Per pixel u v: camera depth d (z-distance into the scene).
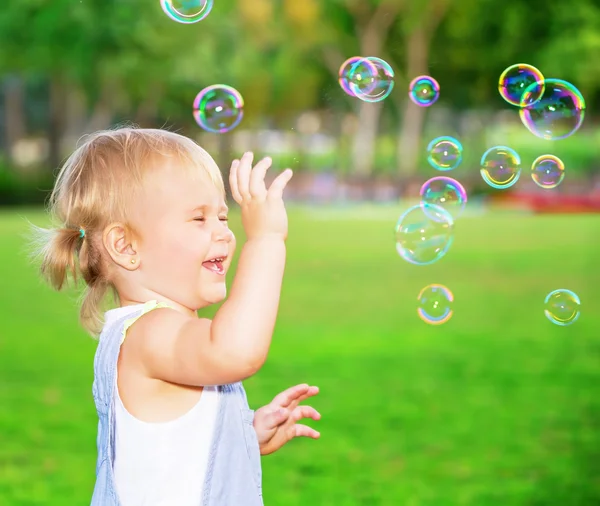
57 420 5.20
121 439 1.73
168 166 1.81
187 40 27.05
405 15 29.73
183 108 29.03
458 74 31.83
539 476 4.24
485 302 9.68
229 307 1.66
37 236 2.03
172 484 1.71
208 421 1.75
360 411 5.37
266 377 6.20
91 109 30.75
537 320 8.61
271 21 29.08
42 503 3.88
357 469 4.32
